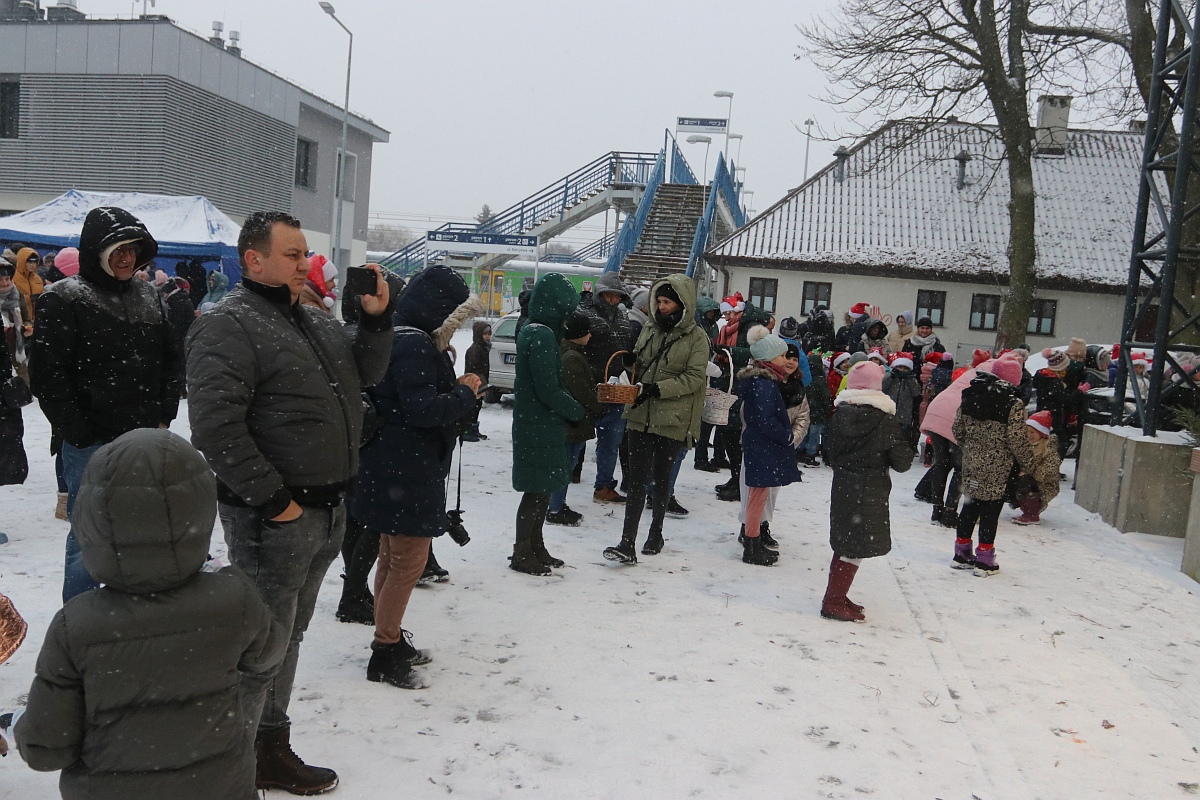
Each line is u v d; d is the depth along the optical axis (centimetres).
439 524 398
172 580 217
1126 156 2917
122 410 405
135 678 214
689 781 340
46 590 480
